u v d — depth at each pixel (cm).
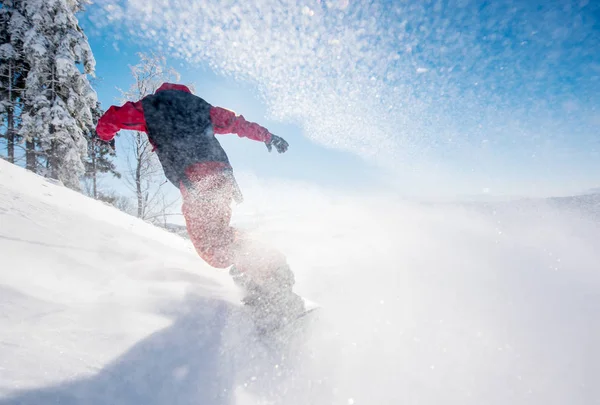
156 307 146
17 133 1225
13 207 233
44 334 106
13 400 76
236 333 132
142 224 458
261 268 140
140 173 1334
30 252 168
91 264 183
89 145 1516
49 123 1214
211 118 173
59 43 1220
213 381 102
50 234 205
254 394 100
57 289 144
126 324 125
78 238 218
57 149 1230
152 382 97
